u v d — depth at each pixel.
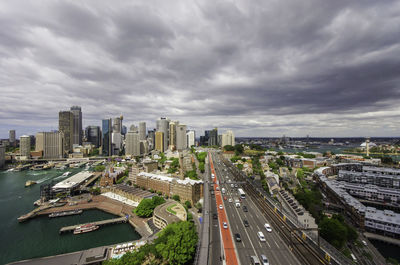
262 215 148.88
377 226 183.62
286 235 117.69
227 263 95.25
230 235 120.12
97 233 189.88
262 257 95.25
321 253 95.62
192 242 123.88
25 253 161.88
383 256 156.12
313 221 154.62
